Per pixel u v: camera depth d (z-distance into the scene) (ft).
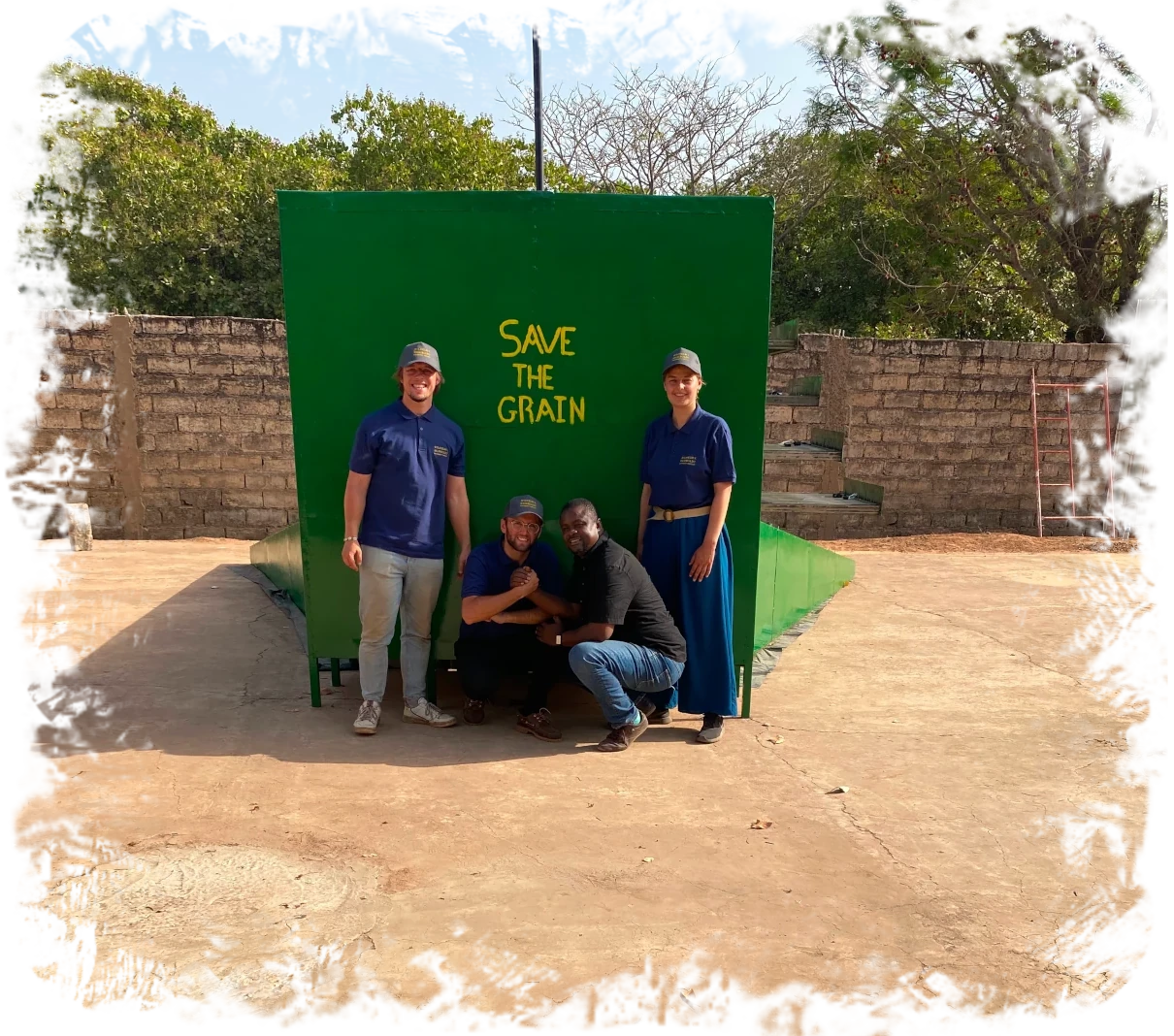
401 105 62.85
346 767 13.58
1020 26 45.32
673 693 16.14
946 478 40.14
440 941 9.14
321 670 18.37
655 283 15.26
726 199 15.11
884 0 47.42
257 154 67.77
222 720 15.48
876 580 29.55
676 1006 8.20
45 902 9.73
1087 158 47.14
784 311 66.33
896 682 18.63
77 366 34.65
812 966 8.87
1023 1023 8.06
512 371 15.38
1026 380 39.81
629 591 14.26
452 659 16.25
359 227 14.93
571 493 15.75
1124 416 40.19
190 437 35.76
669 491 14.88
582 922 9.55
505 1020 7.95
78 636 20.57
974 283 52.49
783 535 21.31
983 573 30.96
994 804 12.85
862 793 13.16
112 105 82.94
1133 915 9.96
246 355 35.68
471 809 12.24
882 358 39.29
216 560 31.17
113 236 61.31
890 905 10.07
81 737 14.55
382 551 14.55
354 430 15.35
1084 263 47.73
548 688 15.66
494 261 15.12
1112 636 22.43
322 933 9.24
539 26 19.47
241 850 10.97
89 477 35.40
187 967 8.63
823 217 65.00
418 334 15.21
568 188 60.29
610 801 12.62
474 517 15.74
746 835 11.68
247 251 63.21
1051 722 16.37
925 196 49.98
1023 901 10.22
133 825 11.57
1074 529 41.01
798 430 41.86
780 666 19.65
